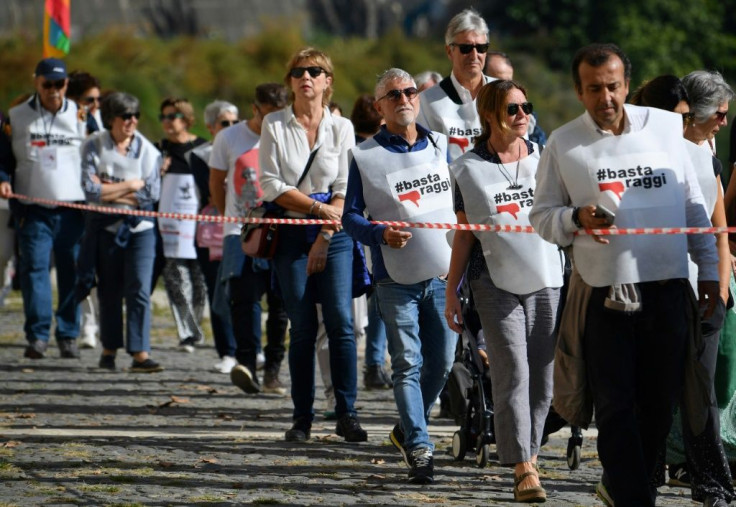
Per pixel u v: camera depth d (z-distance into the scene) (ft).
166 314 107.04
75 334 78.07
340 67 215.72
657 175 33.76
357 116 62.75
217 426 54.90
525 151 41.98
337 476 43.60
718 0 259.60
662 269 33.58
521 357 40.52
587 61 33.58
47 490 39.88
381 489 41.60
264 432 53.42
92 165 73.00
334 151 51.26
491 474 44.98
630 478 33.19
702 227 34.37
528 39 251.80
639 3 248.73
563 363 34.60
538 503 39.65
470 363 45.91
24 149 75.10
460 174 41.63
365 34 285.64
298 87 50.83
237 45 209.97
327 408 60.44
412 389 43.50
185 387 66.90
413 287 44.16
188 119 78.33
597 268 33.53
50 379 68.69
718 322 36.42
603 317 33.65
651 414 34.50
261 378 70.85
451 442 51.08
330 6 281.95
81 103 78.89
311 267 49.73
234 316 64.34
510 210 41.04
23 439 50.21
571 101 232.32
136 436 51.62
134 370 72.59
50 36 93.97
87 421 55.52
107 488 40.42
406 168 44.80
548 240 34.42
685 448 36.96
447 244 44.32
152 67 191.42
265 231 49.98
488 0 265.95
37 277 76.38
